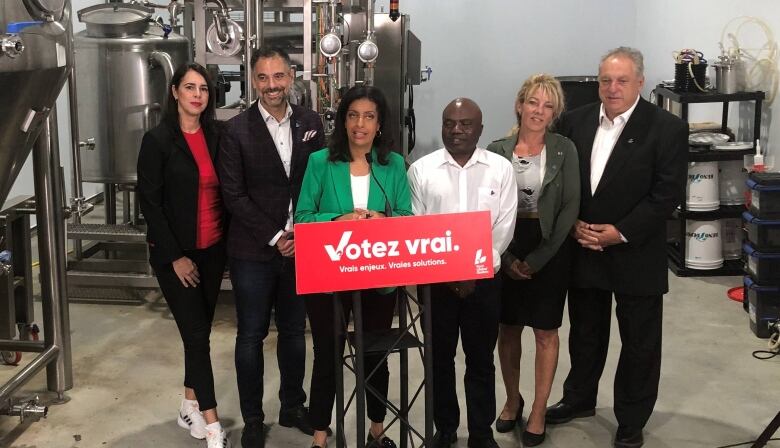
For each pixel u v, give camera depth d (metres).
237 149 3.00
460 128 2.82
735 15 5.52
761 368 4.06
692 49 5.95
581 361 3.43
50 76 3.01
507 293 3.19
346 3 5.06
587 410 3.53
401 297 2.64
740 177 5.44
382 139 2.80
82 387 3.84
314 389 3.01
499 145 3.09
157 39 5.07
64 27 3.13
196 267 3.09
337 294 2.55
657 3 6.69
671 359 4.16
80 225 5.09
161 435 3.41
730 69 5.27
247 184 3.05
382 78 5.53
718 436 3.39
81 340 4.39
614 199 3.06
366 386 2.60
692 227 5.40
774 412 3.60
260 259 3.07
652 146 3.02
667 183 3.01
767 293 4.41
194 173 3.01
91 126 5.15
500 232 2.92
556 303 3.16
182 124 3.04
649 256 3.11
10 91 2.82
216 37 4.30
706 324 4.64
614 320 4.67
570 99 6.42
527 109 2.95
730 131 5.54
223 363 4.12
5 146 3.05
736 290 5.12
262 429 3.27
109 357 4.18
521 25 7.15
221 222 3.16
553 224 3.03
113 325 4.61
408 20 5.87
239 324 3.18
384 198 2.81
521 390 3.80
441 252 2.37
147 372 4.01
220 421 3.54
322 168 2.82
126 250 5.92
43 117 3.17
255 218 3.02
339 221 2.30
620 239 3.05
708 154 5.22
